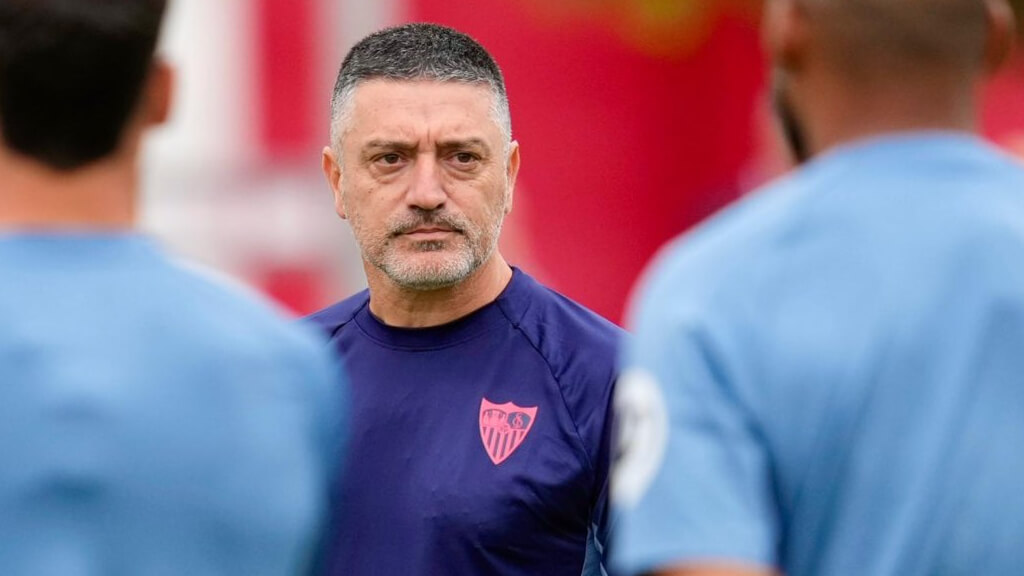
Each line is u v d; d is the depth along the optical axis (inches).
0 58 277.7
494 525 454.3
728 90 1244.5
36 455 272.5
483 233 472.4
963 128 293.3
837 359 276.1
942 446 273.7
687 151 1257.4
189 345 285.0
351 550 465.7
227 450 283.3
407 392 475.8
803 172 297.9
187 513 279.0
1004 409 275.0
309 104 1172.5
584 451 460.8
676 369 279.4
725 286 283.0
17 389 274.2
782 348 277.4
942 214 283.3
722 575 270.4
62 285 281.6
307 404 297.7
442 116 468.1
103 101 283.1
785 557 282.5
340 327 497.7
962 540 273.0
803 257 282.7
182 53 1153.4
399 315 484.7
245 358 289.7
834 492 277.3
